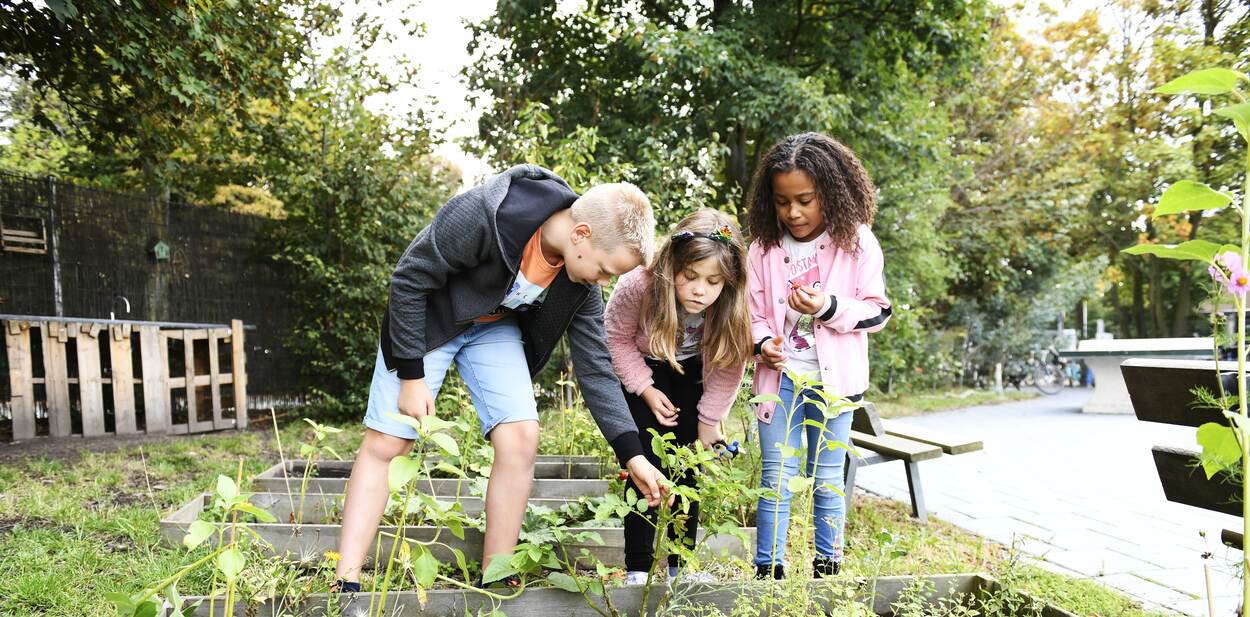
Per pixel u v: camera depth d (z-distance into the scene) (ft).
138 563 7.88
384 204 25.70
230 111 24.90
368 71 28.17
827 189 7.31
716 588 5.56
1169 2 47.83
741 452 10.19
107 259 21.99
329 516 9.37
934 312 49.21
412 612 5.47
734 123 30.78
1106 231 59.77
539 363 7.55
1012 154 49.03
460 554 4.97
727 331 7.31
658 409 7.54
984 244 49.96
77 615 6.65
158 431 20.01
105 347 20.65
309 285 25.58
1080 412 34.27
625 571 7.41
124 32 17.69
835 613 5.05
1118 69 52.03
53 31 17.37
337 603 5.20
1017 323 52.08
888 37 35.01
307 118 28.32
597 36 34.30
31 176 20.59
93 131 21.27
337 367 24.43
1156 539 11.44
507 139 23.86
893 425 14.70
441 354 6.92
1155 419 5.63
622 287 7.57
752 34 31.30
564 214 6.62
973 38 35.73
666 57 28.35
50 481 12.75
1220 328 3.97
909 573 7.59
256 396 25.27
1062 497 14.79
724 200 31.94
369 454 6.67
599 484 10.88
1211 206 3.82
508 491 6.86
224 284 24.62
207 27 19.35
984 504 14.07
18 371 17.99
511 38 35.37
